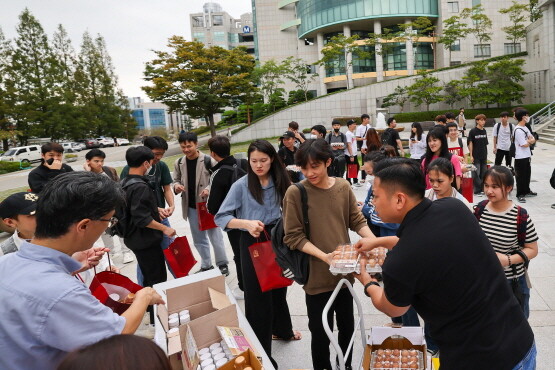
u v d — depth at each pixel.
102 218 1.26
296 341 3.02
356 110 31.41
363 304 3.48
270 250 2.46
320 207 2.21
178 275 2.79
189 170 4.31
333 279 2.22
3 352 1.10
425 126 27.09
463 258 1.29
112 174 4.81
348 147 8.59
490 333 1.29
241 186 2.72
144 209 2.87
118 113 44.78
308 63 44.97
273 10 46.00
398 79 30.75
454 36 32.31
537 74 27.95
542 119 17.72
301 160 2.12
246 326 2.08
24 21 34.50
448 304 1.30
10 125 33.78
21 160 27.66
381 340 2.03
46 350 1.14
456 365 1.31
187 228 6.61
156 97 25.73
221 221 2.67
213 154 3.35
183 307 2.17
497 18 38.03
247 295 2.62
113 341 0.73
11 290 1.11
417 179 1.40
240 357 1.55
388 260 1.38
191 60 25.81
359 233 2.29
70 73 41.53
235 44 80.75
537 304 3.25
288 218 2.21
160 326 2.09
